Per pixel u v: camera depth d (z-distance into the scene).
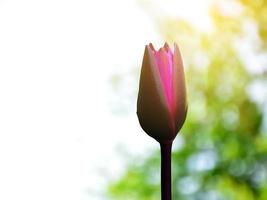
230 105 2.85
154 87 0.67
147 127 0.67
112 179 3.68
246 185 2.84
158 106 0.67
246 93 2.79
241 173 2.86
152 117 0.67
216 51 2.82
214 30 2.79
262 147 2.70
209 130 2.97
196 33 2.85
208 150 2.97
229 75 2.82
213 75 2.84
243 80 2.80
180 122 0.67
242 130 2.82
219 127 2.91
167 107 0.67
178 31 2.90
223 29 2.75
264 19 2.63
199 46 2.86
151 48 0.70
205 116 2.97
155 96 0.67
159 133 0.67
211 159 2.96
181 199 3.04
